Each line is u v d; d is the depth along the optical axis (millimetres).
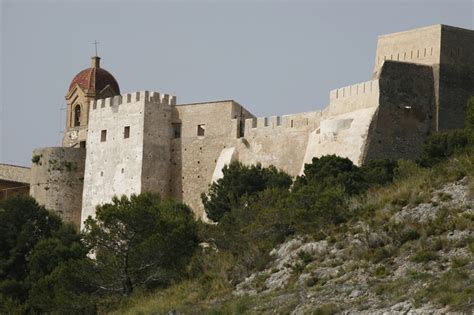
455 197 148250
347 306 133875
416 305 127938
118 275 179875
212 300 155875
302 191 179125
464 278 130125
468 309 123938
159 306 161250
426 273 135125
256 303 145500
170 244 180875
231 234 178375
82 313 176000
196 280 167375
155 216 186500
